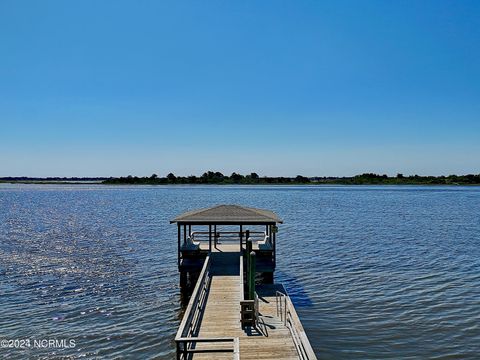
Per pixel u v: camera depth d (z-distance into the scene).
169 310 19.28
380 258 30.66
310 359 9.75
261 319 14.60
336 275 25.59
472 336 16.25
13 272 25.89
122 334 16.41
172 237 41.38
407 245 36.16
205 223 21.61
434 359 14.40
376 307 19.52
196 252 22.95
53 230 46.38
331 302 20.30
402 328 17.00
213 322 14.09
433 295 21.33
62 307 19.45
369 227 49.12
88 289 22.42
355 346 15.35
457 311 18.95
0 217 61.38
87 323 17.55
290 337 12.85
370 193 145.62
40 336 16.12
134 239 39.97
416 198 111.62
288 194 138.75
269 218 22.16
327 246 35.88
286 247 35.50
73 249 34.25
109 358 14.35
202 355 11.67
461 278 24.67
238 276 20.02
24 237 40.75
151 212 71.12
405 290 22.22
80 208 79.69
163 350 15.02
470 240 38.78
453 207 79.75
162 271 26.75
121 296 21.30
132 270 26.94
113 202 98.25
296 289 22.56
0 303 19.89
